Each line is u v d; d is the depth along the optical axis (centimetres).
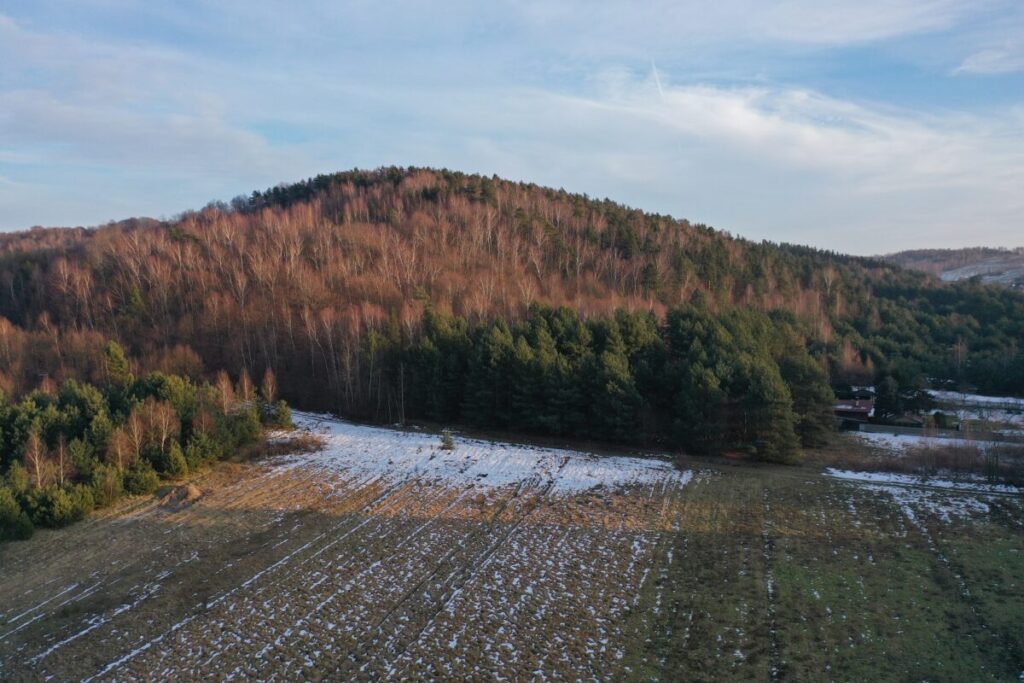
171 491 4297
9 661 2556
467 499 4266
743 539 3631
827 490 4366
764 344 6231
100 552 3497
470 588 3127
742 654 2594
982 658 2539
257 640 2691
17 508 3650
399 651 2616
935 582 3122
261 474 4759
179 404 5147
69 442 4362
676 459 5159
